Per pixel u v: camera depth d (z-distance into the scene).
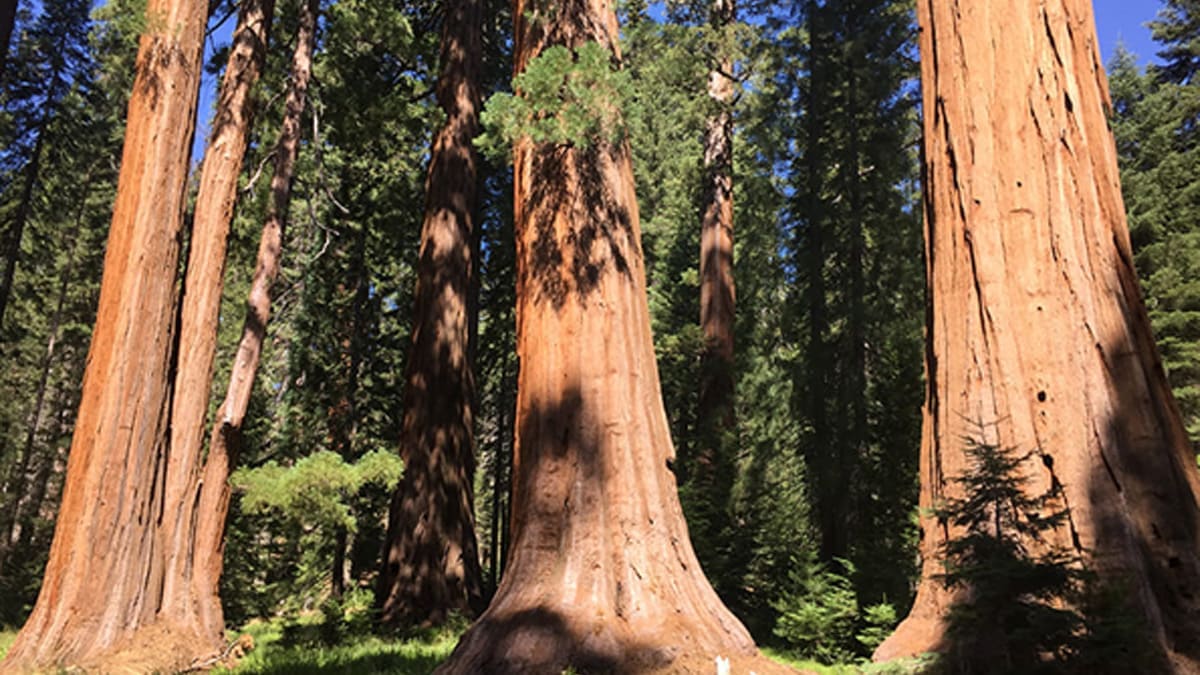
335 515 10.72
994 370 6.34
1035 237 6.45
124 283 10.43
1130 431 5.72
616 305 7.83
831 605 10.75
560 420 7.41
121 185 10.94
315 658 9.67
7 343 29.48
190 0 11.70
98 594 9.38
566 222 8.03
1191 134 25.23
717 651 6.34
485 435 33.38
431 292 16.11
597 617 6.45
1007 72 6.91
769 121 18.20
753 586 14.18
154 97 11.13
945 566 4.98
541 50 8.98
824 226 17.89
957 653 4.95
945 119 7.24
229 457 11.34
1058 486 5.71
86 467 9.77
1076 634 4.59
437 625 13.63
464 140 17.02
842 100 18.16
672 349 18.81
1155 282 20.09
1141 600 5.09
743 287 21.30
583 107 7.99
